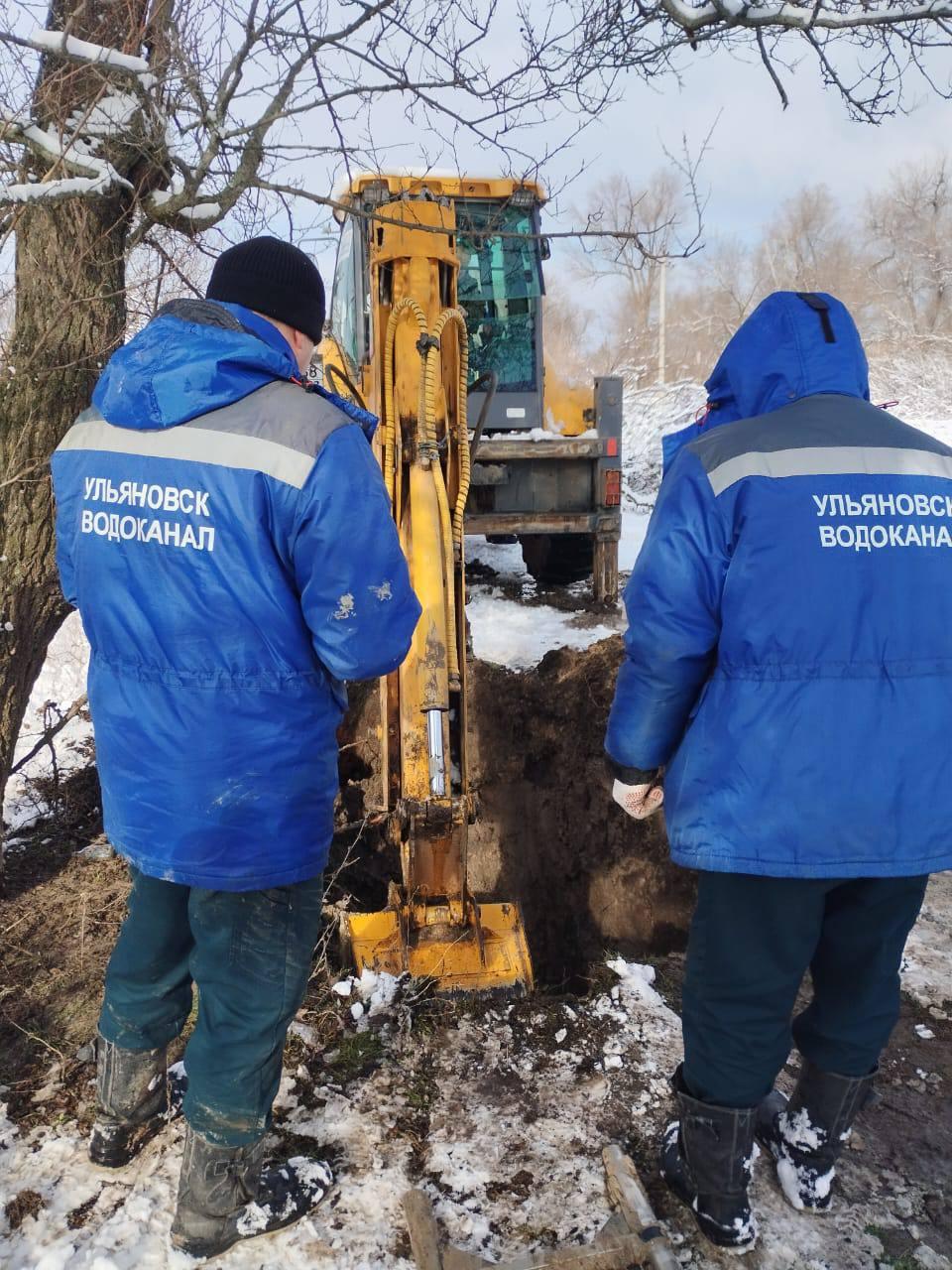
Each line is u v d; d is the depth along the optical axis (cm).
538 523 688
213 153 278
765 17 296
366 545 169
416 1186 216
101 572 175
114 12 276
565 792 504
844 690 173
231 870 174
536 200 413
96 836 395
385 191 383
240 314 185
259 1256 196
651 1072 256
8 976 292
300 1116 237
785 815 173
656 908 477
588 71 302
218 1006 182
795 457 176
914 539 176
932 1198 216
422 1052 264
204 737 171
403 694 295
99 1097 213
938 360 2312
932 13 287
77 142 280
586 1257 190
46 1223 202
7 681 314
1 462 300
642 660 181
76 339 298
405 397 309
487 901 502
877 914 189
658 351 2583
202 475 167
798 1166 210
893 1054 270
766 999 184
